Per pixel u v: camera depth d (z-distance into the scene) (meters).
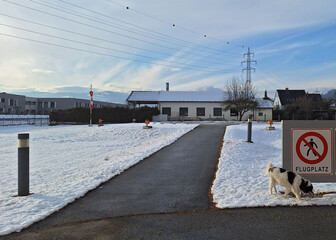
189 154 10.90
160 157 10.32
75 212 4.77
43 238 3.77
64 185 6.62
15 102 77.50
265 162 9.27
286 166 5.82
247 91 42.12
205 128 22.50
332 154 5.80
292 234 3.78
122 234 3.86
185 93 51.06
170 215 4.56
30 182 7.30
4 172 9.38
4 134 24.83
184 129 21.67
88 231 3.98
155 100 47.16
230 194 5.55
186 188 6.20
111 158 11.02
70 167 9.52
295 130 5.81
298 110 48.16
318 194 5.48
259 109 44.47
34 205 5.07
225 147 12.13
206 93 50.84
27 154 5.89
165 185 6.49
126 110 41.62
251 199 5.16
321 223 4.11
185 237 3.74
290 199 5.10
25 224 4.17
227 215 4.49
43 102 84.81
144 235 3.82
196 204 5.09
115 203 5.23
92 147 15.95
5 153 14.26
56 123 38.12
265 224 4.11
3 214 4.63
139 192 5.95
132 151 12.66
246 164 8.74
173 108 47.06
